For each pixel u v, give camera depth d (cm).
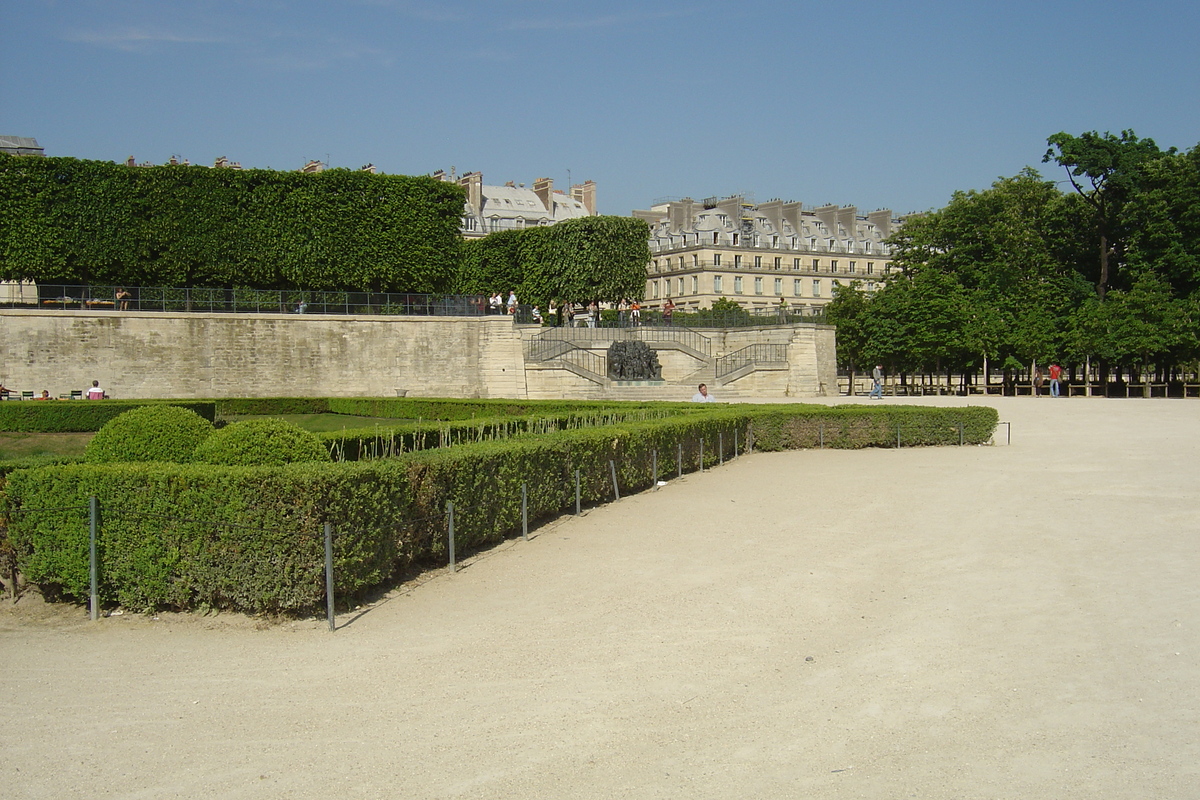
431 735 761
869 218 13538
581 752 725
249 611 1140
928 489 2084
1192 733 745
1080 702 811
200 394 4794
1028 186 7350
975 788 658
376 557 1195
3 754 735
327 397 4906
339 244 5356
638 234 7275
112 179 4784
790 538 1544
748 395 5803
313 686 880
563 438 1788
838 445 3141
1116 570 1282
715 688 858
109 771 702
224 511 1108
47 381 4475
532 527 1673
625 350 5575
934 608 1111
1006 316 6762
